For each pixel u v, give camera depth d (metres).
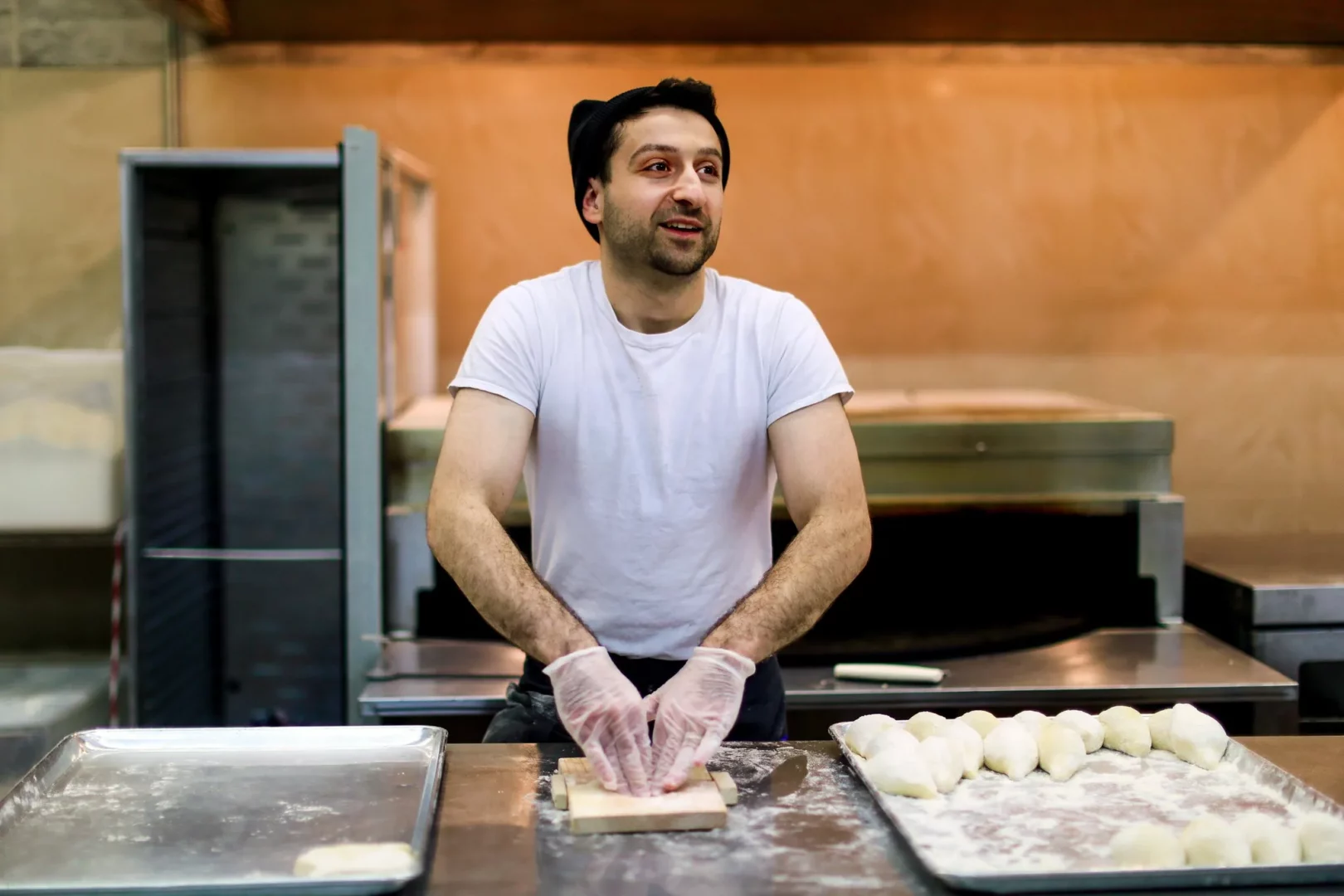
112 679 2.31
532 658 1.62
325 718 2.71
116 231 2.60
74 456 2.26
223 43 2.57
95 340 2.62
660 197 1.37
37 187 2.59
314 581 2.70
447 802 1.18
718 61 2.61
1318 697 2.15
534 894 0.99
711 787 1.18
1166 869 0.98
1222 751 1.27
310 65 2.59
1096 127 2.63
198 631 2.62
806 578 1.35
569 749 1.34
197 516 2.60
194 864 1.04
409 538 2.12
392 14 2.29
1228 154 2.64
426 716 1.91
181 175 2.47
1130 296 2.68
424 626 2.17
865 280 2.67
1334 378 2.70
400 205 2.44
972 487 2.20
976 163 2.64
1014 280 2.68
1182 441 2.71
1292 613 2.13
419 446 2.12
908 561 2.24
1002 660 2.03
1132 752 1.29
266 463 2.67
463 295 2.67
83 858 1.04
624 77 2.62
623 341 1.48
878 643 2.10
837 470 1.46
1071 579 2.25
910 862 1.05
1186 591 2.37
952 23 2.36
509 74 2.61
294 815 1.14
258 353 2.64
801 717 2.03
